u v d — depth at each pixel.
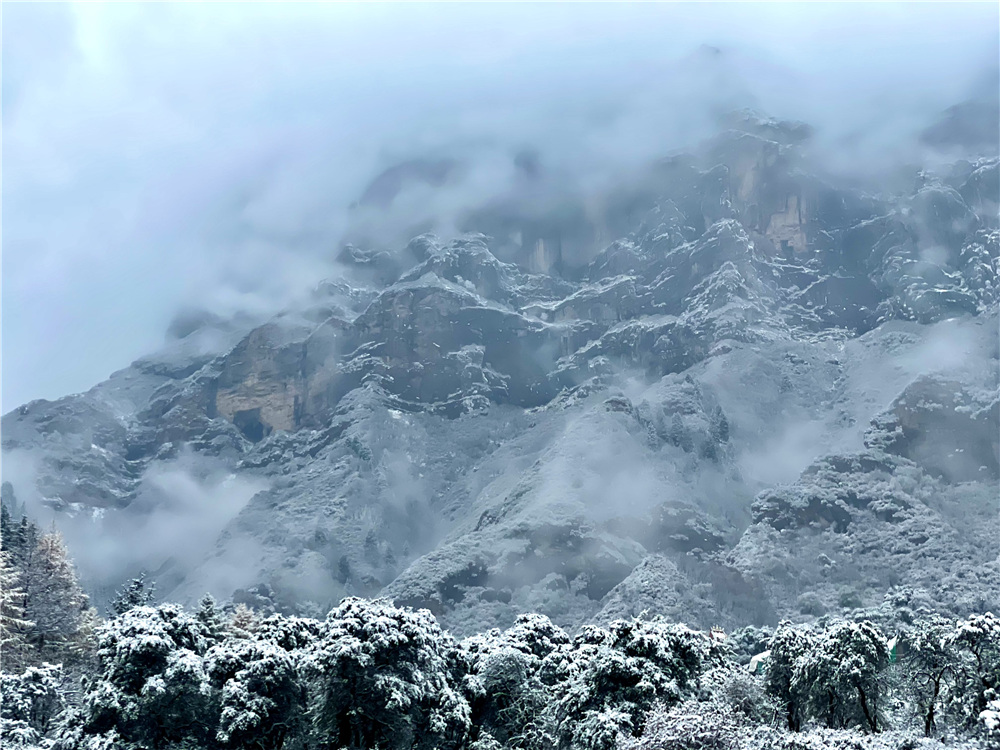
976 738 93.75
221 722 101.38
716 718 93.25
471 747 110.81
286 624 120.69
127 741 98.62
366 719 103.19
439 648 116.38
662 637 111.12
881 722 111.31
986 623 102.00
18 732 105.88
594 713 100.88
